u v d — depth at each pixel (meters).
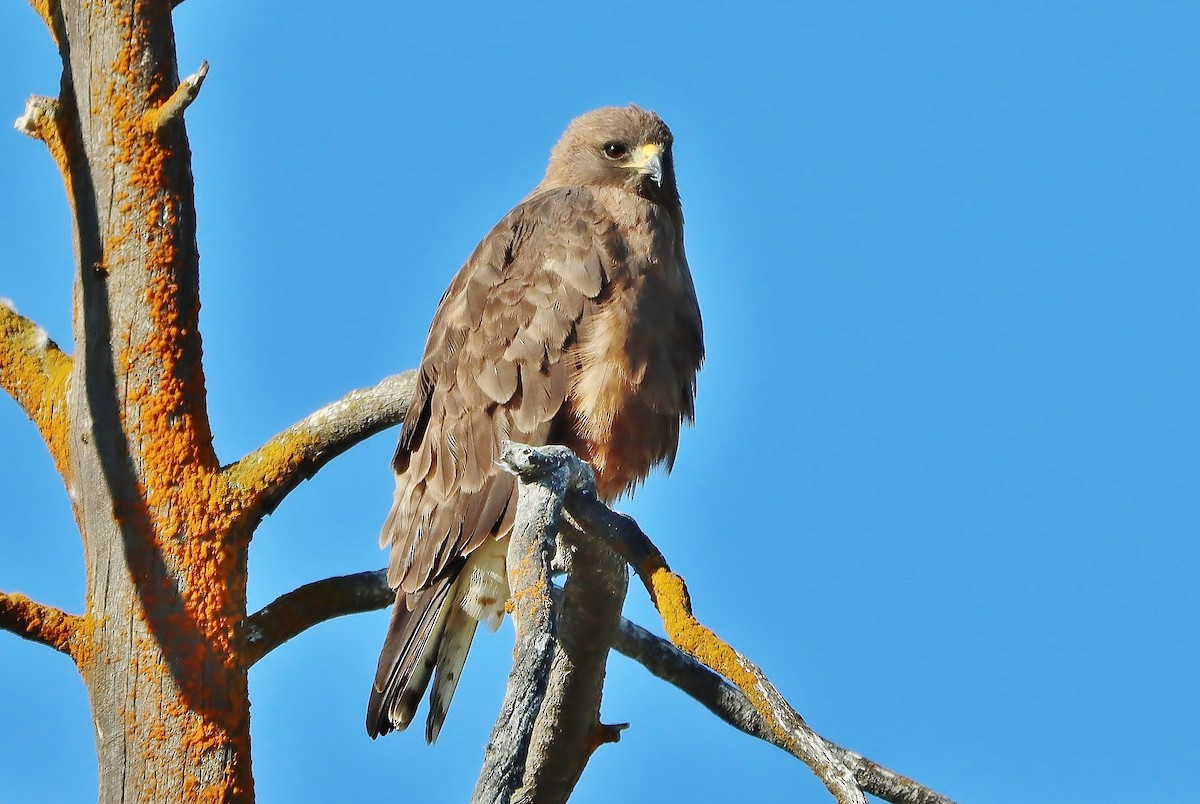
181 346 8.52
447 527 11.49
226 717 8.36
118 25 8.45
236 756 8.37
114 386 8.45
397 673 10.98
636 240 11.88
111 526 8.38
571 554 7.73
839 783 5.79
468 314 11.95
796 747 5.93
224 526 8.52
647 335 11.66
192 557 8.41
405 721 10.95
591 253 11.71
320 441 8.91
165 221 8.48
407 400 9.26
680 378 12.03
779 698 6.02
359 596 9.60
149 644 8.29
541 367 11.59
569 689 8.36
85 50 8.51
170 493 8.42
